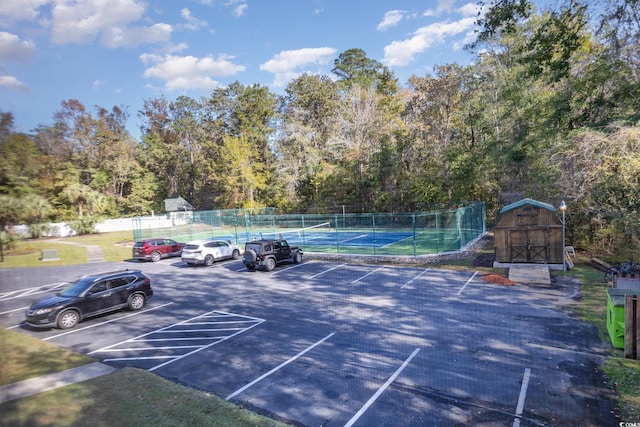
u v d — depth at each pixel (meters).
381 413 6.93
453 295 14.78
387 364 8.98
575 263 19.75
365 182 46.41
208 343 10.89
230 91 71.75
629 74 18.31
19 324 13.40
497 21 13.59
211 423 6.63
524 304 13.24
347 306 13.93
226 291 17.17
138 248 27.12
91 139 56.66
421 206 40.22
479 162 34.78
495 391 7.54
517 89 29.00
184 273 22.11
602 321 11.22
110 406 7.27
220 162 58.53
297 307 14.09
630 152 15.09
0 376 6.66
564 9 13.52
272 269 21.56
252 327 12.11
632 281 12.77
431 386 7.85
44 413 6.99
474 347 9.76
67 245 36.47
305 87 62.69
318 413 7.00
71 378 8.72
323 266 22.09
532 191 26.11
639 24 13.48
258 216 39.53
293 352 9.95
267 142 61.53
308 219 43.72
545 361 8.78
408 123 47.31
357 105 48.69
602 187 16.30
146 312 14.37
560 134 23.62
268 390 7.97
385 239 32.56
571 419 6.53
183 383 8.48
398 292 15.60
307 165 51.41
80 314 13.00
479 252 23.92
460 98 39.84
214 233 39.72
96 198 46.62
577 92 22.36
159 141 72.50
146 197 62.81
